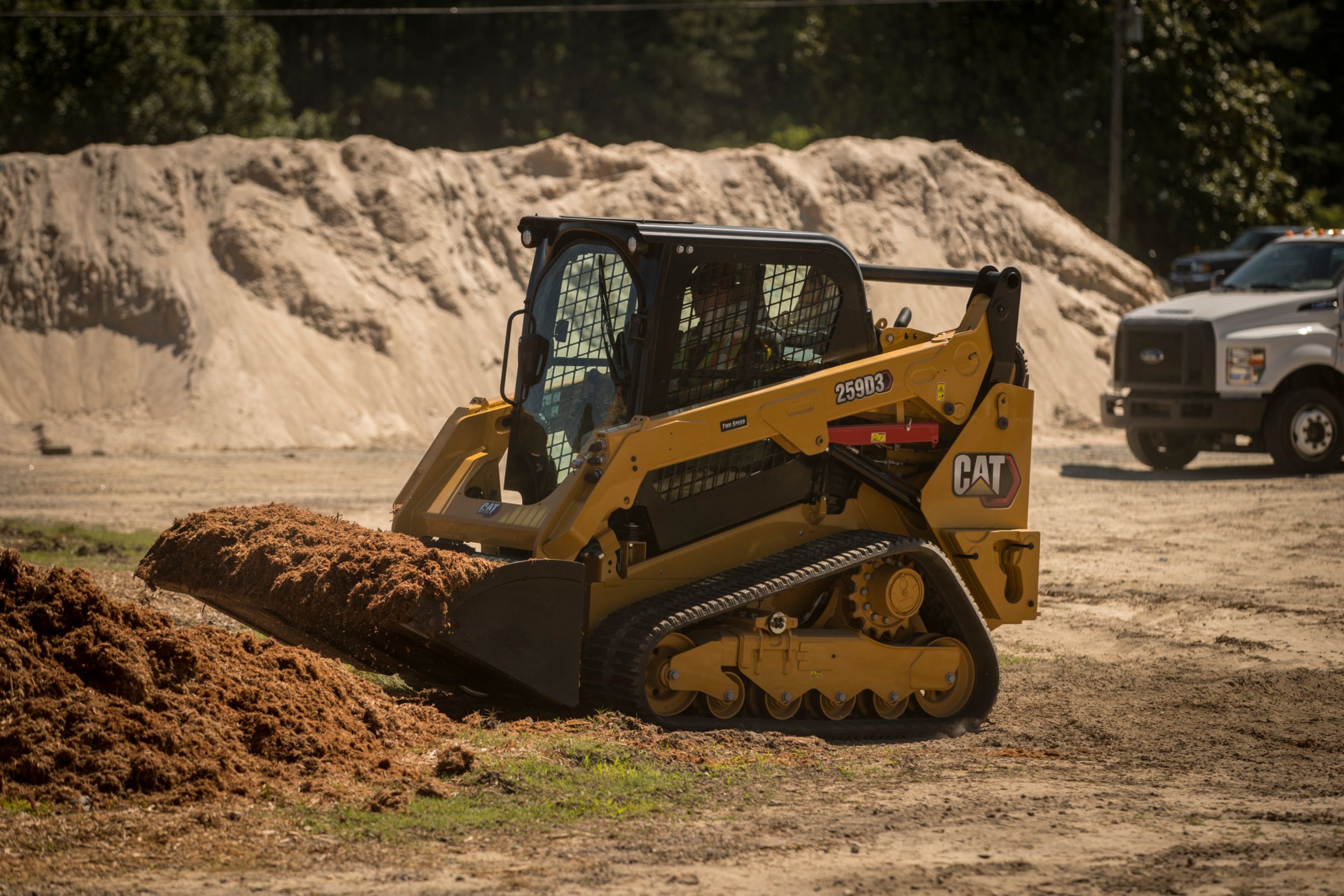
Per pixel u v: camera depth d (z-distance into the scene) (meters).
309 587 17.98
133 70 102.31
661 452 18.67
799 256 20.11
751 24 148.12
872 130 112.12
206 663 16.34
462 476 21.02
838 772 17.09
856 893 12.45
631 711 18.20
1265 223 109.69
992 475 21.59
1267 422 49.69
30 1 99.94
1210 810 15.56
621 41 150.50
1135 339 50.78
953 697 20.89
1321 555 36.19
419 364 68.69
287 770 15.25
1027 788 16.56
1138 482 50.06
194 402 61.94
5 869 12.30
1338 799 16.17
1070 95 104.31
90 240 67.25
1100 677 24.34
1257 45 135.25
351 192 73.81
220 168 72.38
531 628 17.56
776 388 19.52
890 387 20.50
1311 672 24.45
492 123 150.62
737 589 18.78
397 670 19.42
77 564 31.67
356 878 12.55
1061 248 88.31
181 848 13.12
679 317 19.14
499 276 74.94
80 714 14.74
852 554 19.53
